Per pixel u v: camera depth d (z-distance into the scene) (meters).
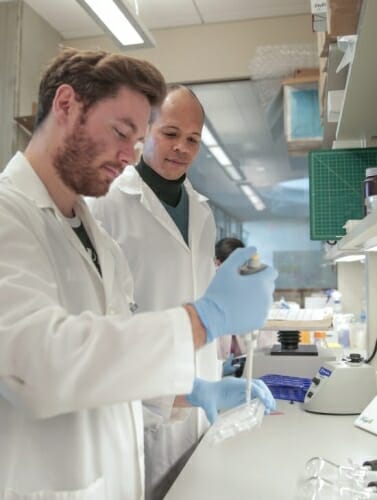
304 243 4.36
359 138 2.08
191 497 1.00
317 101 3.08
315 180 2.28
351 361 1.75
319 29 1.87
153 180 1.80
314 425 1.53
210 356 1.70
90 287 1.04
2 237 0.82
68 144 0.94
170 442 1.57
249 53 3.61
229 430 1.24
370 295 2.14
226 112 3.97
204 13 3.54
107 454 0.99
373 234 1.41
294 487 1.04
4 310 0.76
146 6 3.43
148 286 1.69
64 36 3.88
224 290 0.86
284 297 4.23
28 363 0.74
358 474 1.02
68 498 0.88
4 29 3.41
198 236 1.83
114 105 0.91
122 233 1.72
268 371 2.02
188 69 3.69
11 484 0.88
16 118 3.25
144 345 0.76
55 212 1.01
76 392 0.74
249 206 4.60
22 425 0.90
